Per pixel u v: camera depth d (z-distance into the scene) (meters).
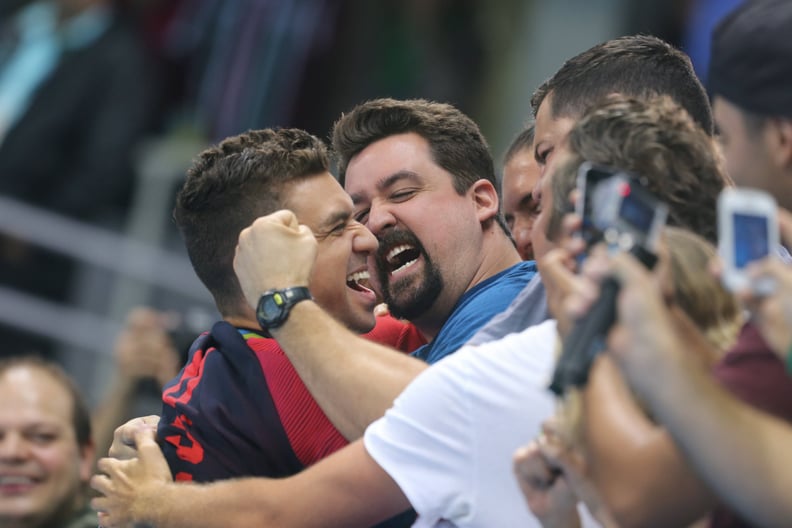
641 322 3.80
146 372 10.04
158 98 14.13
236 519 5.38
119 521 5.68
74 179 13.36
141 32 14.05
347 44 14.53
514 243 7.15
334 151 6.99
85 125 13.47
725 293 4.41
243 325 6.28
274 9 14.23
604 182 4.15
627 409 4.15
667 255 4.02
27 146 13.28
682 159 4.67
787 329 3.70
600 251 3.89
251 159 6.30
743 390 4.02
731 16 4.44
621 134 4.69
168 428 5.88
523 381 4.97
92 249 13.30
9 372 8.71
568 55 15.50
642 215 4.01
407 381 5.47
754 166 4.38
